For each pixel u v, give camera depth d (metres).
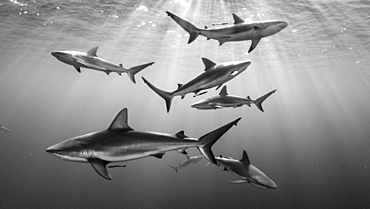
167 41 22.27
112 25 18.45
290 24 16.81
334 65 32.31
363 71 37.12
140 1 13.92
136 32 20.05
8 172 31.16
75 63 4.30
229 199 23.08
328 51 24.62
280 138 67.12
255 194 23.53
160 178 28.59
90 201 23.83
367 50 24.16
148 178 28.59
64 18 17.25
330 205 21.30
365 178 26.05
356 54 25.91
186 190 25.52
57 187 26.48
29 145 60.56
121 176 28.80
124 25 18.39
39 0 14.19
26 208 22.20
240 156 41.31
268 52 25.08
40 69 41.88
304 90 69.25
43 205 22.84
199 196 24.17
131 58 30.03
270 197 22.98
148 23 17.77
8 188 26.11
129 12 15.74
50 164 33.62
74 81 60.91
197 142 3.67
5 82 64.88
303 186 25.45
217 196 23.83
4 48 27.05
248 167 5.59
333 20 16.08
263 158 39.66
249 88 70.25
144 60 30.94
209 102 5.41
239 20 3.97
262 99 5.69
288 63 31.03
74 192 25.41
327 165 32.19
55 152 3.35
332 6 13.84
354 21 16.27
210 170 29.56
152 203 23.52
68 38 22.19
